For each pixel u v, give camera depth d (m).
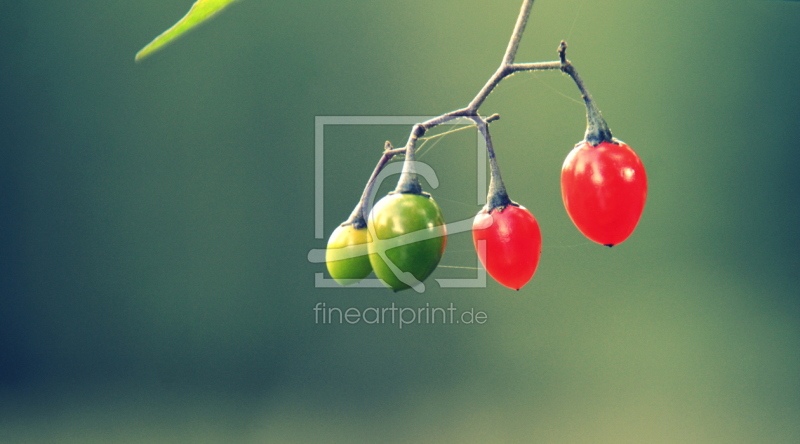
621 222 0.27
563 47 0.27
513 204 0.27
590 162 0.27
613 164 0.27
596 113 0.27
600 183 0.27
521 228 0.27
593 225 0.27
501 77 0.27
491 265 0.27
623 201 0.27
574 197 0.27
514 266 0.27
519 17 0.27
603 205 0.27
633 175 0.27
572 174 0.27
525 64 0.27
